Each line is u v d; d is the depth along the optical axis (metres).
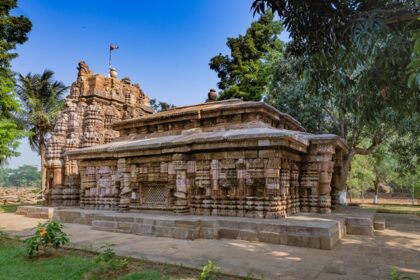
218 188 9.78
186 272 5.16
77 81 18.52
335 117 19.38
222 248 7.07
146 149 11.06
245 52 29.45
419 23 4.02
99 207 12.90
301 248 7.11
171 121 13.31
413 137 17.11
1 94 13.86
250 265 5.61
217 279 4.80
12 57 16.59
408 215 14.98
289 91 19.83
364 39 3.90
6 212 17.03
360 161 29.88
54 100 30.94
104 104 18.69
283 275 4.99
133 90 21.30
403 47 3.97
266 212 8.83
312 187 10.64
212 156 9.95
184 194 10.14
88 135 16.41
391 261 5.99
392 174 30.39
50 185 16.67
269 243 7.64
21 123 27.50
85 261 5.77
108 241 7.95
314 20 4.45
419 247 7.29
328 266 5.59
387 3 4.23
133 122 14.67
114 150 11.88
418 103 4.83
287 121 13.56
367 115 5.33
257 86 28.22
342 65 4.72
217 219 8.52
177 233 8.38
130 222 9.39
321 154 10.61
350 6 4.34
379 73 4.69
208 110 12.20
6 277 4.89
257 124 11.05
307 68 5.12
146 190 11.55
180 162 10.27
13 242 7.94
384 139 19.09
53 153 16.45
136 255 6.22
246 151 9.34
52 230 6.48
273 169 8.84
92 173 13.34
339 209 12.40
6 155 13.01
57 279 4.81
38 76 30.80
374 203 30.33
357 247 7.25
